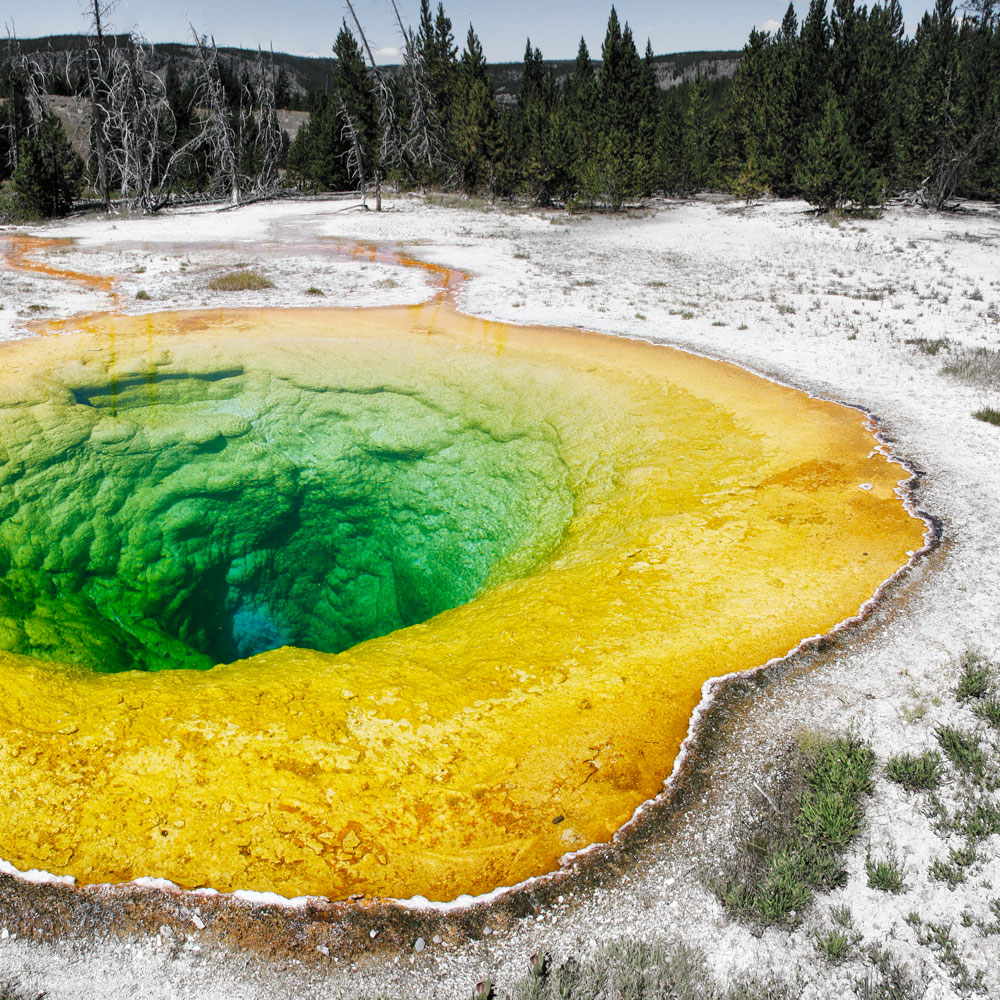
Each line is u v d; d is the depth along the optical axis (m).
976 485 7.23
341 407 10.50
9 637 7.00
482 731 4.44
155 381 10.50
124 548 9.41
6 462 8.60
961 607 5.36
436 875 3.59
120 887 3.52
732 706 4.56
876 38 33.47
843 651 4.99
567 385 10.24
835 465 7.76
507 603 6.07
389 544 10.44
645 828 3.80
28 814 3.88
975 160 28.80
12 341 11.58
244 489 10.36
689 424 8.88
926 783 3.89
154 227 28.66
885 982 3.03
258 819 3.86
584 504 7.80
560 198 36.47
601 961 3.18
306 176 44.72
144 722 4.52
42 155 32.88
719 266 20.22
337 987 3.13
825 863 3.49
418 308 14.45
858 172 27.34
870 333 13.04
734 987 3.04
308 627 11.22
